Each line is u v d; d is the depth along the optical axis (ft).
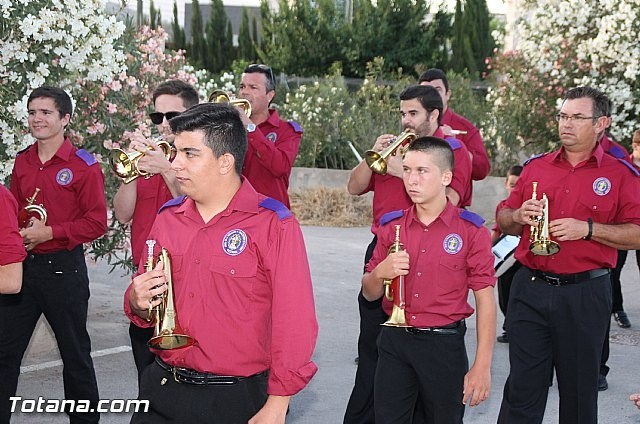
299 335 10.30
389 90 58.29
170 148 15.29
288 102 59.77
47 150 17.33
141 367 15.88
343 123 55.42
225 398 10.63
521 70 50.75
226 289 10.48
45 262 16.46
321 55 75.36
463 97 55.57
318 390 21.13
